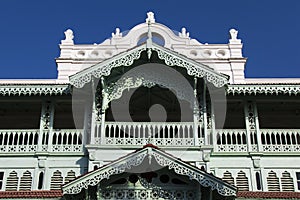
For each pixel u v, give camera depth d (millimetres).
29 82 28438
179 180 21219
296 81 28719
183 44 30797
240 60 30500
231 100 24828
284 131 24312
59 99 24922
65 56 30781
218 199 20297
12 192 21750
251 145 24016
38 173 23422
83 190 20141
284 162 23750
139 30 31016
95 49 30812
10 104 25266
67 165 23547
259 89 24203
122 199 20812
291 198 21656
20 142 24609
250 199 21547
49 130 24312
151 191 20984
